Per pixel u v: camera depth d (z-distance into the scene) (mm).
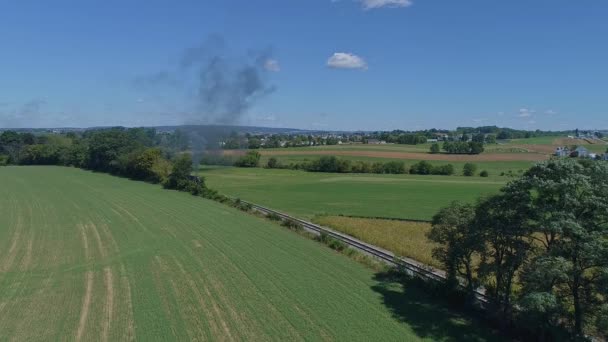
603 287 22156
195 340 24125
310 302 29938
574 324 24406
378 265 38812
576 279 23406
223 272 36281
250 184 109562
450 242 30969
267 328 25766
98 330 25359
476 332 26141
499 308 27641
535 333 24891
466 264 30922
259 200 83562
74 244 45844
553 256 23219
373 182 115000
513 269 26422
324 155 162500
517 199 26172
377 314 28203
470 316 28609
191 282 33750
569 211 24328
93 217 60469
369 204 79312
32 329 25562
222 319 26938
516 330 26141
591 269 24391
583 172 25234
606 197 24016
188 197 81750
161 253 42125
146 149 110875
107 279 34469
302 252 43219
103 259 40219
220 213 65062
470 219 29703
